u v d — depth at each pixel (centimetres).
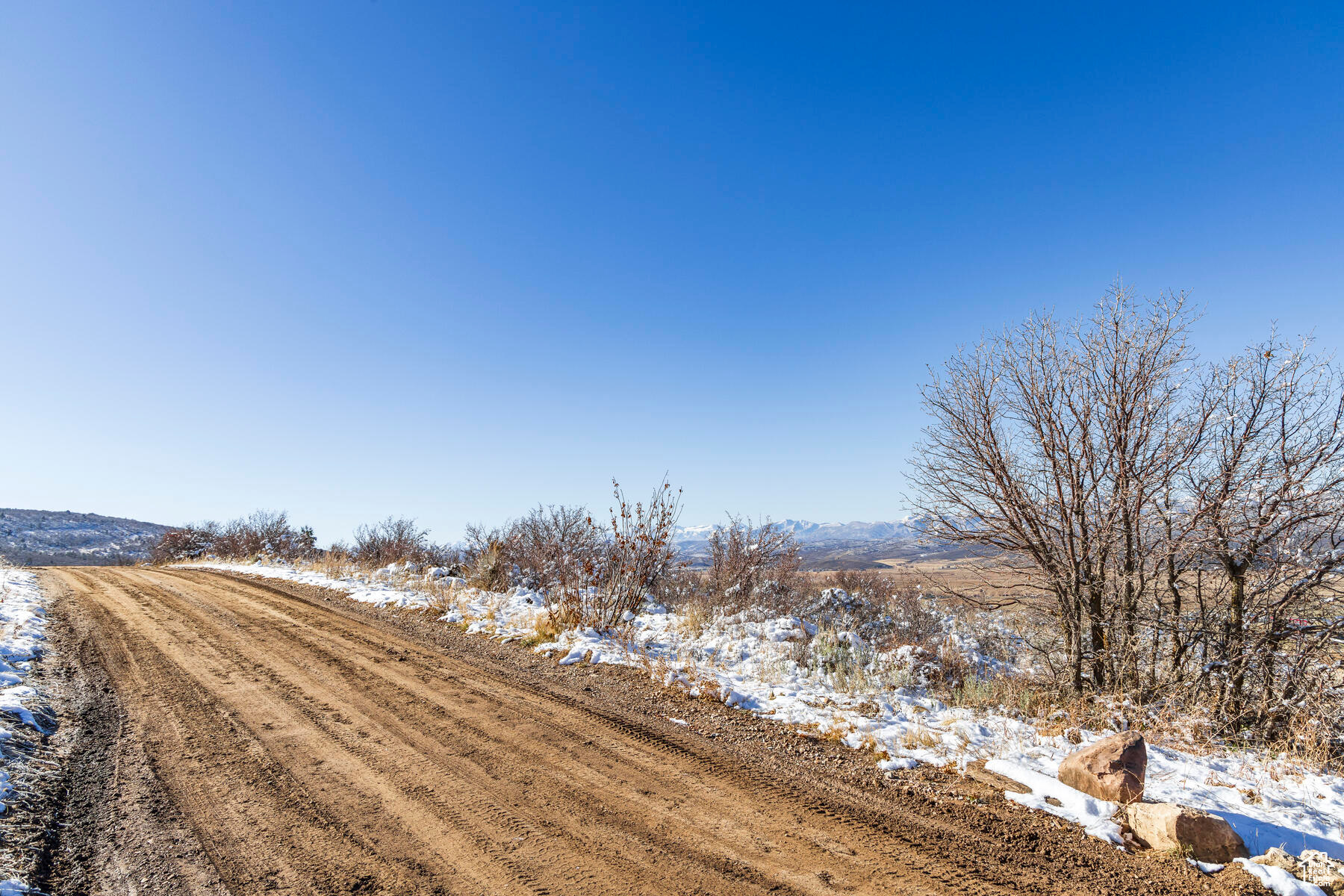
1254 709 743
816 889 366
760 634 1079
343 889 342
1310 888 380
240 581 1503
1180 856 421
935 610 1449
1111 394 809
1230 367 771
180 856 365
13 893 314
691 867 384
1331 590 698
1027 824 466
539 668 844
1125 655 810
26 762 456
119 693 632
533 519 1908
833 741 629
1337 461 688
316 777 480
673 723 660
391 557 2236
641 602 1216
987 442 865
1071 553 815
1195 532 755
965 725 671
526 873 368
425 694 698
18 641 764
